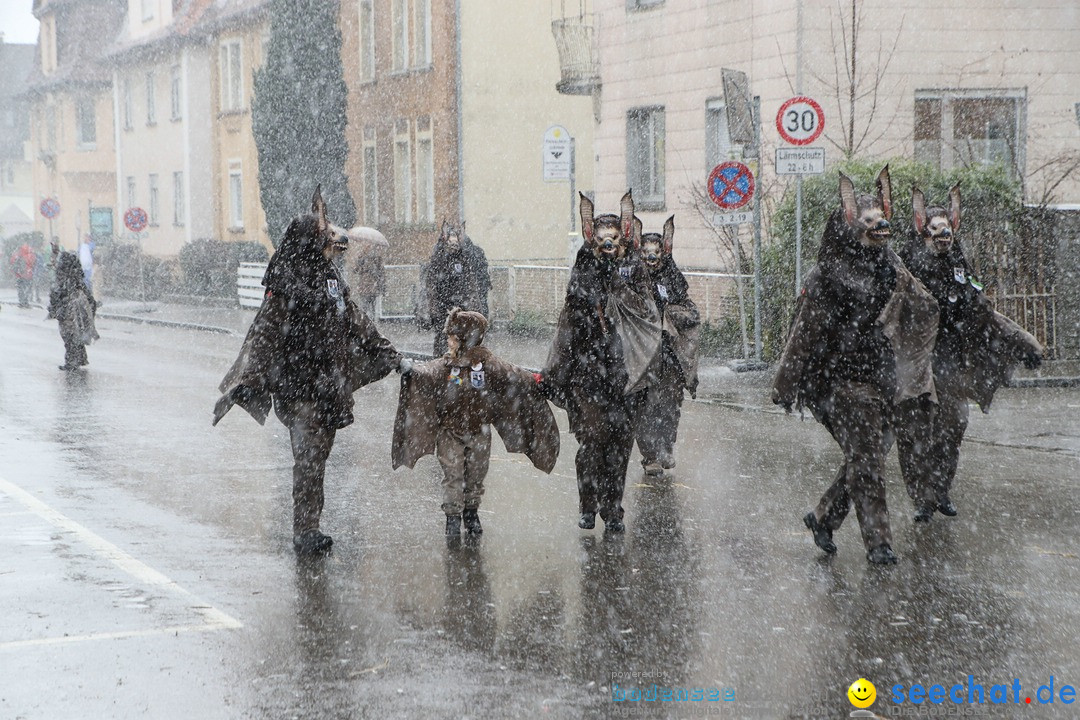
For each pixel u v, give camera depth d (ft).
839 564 24.18
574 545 25.94
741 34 71.67
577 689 17.46
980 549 25.29
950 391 27.76
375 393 53.01
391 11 116.47
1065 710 16.62
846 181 23.84
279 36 110.11
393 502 30.50
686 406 47.34
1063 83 69.05
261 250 126.21
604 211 85.92
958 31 67.82
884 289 23.98
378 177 120.47
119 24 200.23
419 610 21.31
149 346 79.15
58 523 28.12
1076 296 54.65
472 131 108.06
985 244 53.31
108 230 138.72
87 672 18.20
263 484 32.78
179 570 23.99
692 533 26.91
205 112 155.74
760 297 58.08
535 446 26.86
